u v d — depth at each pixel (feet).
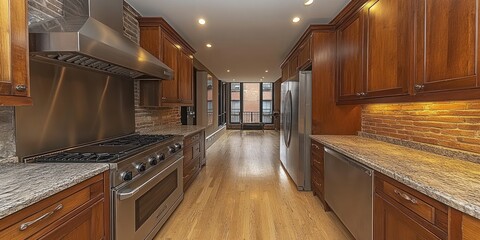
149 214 6.89
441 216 3.59
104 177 5.06
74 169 4.66
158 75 8.54
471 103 5.44
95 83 7.74
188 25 11.75
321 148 9.66
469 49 4.02
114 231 5.28
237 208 9.61
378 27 6.97
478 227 3.03
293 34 13.14
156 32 10.34
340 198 7.56
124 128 9.38
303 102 11.59
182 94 13.34
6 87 3.76
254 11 10.03
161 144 7.83
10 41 3.82
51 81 6.05
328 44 10.89
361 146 7.68
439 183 3.95
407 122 7.57
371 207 5.59
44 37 4.77
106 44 5.72
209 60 20.71
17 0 3.95
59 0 6.33
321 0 9.00
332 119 11.00
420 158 5.85
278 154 20.72
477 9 3.88
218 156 19.86
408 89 5.54
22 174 4.27
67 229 3.99
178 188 9.56
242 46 15.71
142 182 6.33
